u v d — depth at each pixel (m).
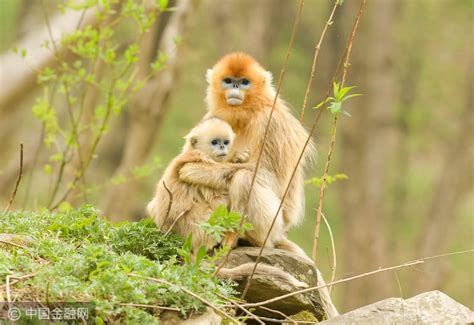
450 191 27.47
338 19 30.70
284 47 31.00
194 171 8.00
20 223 7.52
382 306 6.61
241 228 6.83
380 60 27.84
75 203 14.26
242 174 8.05
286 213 8.66
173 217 7.97
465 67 29.94
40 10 25.59
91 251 6.45
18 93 16.28
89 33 11.41
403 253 29.94
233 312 6.80
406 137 30.66
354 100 28.22
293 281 7.28
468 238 29.75
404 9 29.83
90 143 15.62
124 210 17.75
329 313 7.98
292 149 8.58
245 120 8.77
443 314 6.46
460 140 27.94
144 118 17.52
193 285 6.42
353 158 27.81
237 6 29.86
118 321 6.10
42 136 11.80
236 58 8.85
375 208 27.28
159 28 18.05
